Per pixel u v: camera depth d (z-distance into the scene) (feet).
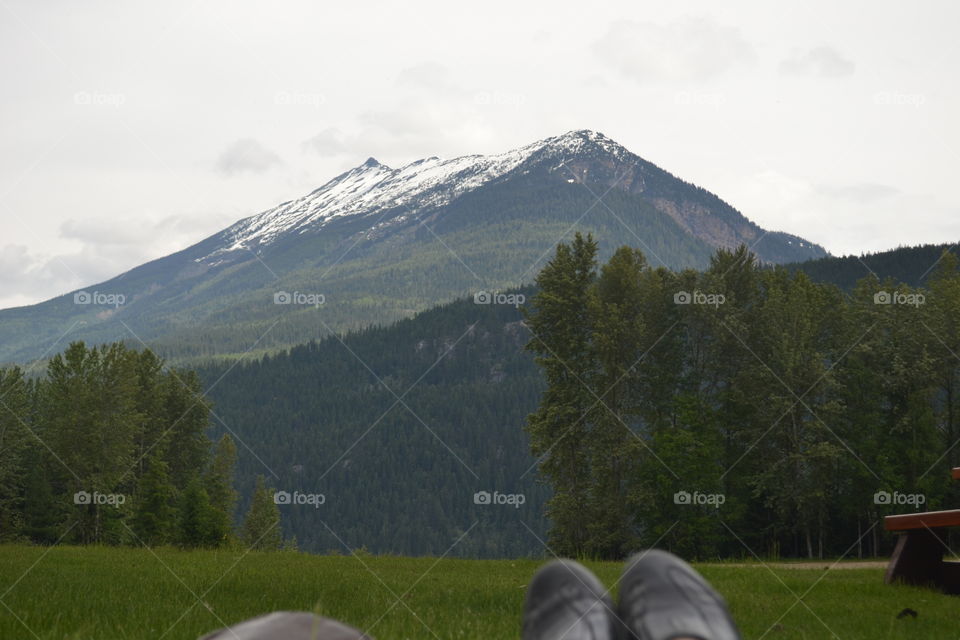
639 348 183.93
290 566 45.42
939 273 201.87
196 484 186.50
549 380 176.96
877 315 187.83
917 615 23.91
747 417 187.01
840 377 185.78
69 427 258.98
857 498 183.11
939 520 31.78
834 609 25.67
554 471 174.60
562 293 177.47
